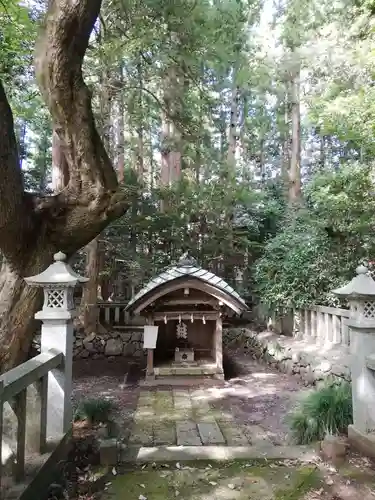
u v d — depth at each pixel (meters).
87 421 3.61
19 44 5.02
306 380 5.78
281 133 14.41
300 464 2.79
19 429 2.03
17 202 2.61
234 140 11.73
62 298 2.80
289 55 8.51
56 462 2.45
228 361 7.52
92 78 7.33
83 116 2.56
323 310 6.18
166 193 9.16
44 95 2.52
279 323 7.76
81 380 6.37
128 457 2.88
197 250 9.51
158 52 5.62
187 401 5.14
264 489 2.47
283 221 9.22
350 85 6.40
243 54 8.15
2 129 2.38
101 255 8.42
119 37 5.40
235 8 6.51
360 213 6.29
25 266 2.94
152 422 4.31
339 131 5.83
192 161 9.77
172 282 6.01
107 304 8.83
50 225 2.93
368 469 2.64
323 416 3.29
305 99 7.60
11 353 2.95
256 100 14.26
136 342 7.93
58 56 2.33
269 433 3.94
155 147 13.01
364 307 2.94
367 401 2.87
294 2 8.12
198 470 2.74
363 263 6.21
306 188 7.38
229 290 6.13
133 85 6.84
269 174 17.52
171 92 6.47
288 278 7.00
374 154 5.98
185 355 6.66
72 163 2.74
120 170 8.78
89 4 2.25
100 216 2.88
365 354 2.88
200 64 6.87
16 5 4.30
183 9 5.06
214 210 9.53
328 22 7.38
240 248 10.20
